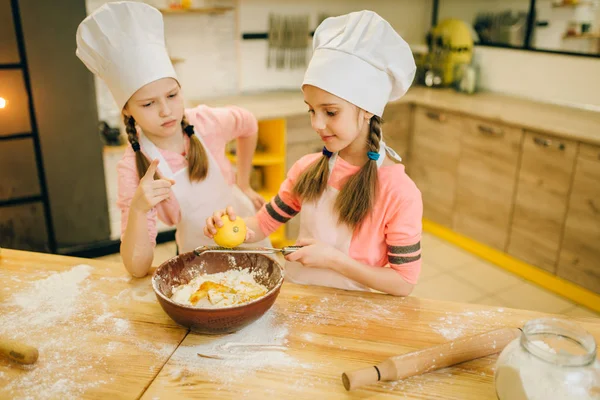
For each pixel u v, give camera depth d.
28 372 1.01
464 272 3.18
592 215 2.66
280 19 3.61
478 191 3.28
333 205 1.39
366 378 0.94
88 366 1.03
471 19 3.84
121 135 3.20
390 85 1.29
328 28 1.30
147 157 1.55
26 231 3.02
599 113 3.08
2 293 1.28
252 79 3.66
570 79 3.26
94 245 3.22
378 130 1.31
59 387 0.97
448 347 1.02
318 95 1.22
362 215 1.32
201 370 1.02
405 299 1.28
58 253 3.11
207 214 1.70
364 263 1.39
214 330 1.10
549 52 3.34
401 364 0.97
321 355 1.06
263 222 1.56
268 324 1.16
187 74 3.41
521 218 3.04
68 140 2.95
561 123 2.83
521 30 3.48
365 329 1.15
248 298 1.16
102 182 3.13
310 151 3.32
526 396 0.82
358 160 1.37
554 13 3.24
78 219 3.13
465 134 3.26
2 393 0.96
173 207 1.63
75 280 1.34
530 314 1.21
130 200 1.48
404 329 1.15
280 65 3.73
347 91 1.20
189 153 1.61
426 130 3.55
